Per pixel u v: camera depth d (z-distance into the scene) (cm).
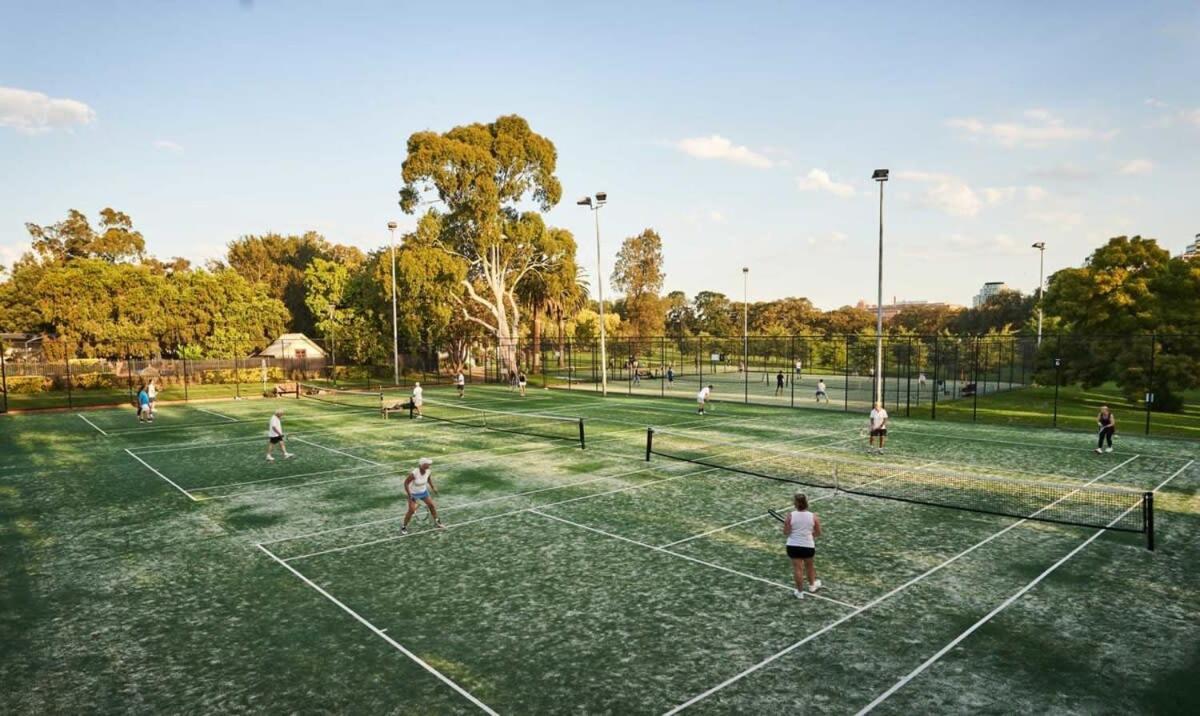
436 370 6594
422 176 5350
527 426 3006
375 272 5459
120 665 827
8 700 744
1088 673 795
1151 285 3534
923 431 2788
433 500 1647
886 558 1208
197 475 1970
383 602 1020
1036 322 6391
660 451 2336
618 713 708
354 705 728
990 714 705
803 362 7950
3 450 2445
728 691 753
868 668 806
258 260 9431
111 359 5628
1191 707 719
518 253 6031
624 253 11350
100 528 1433
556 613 973
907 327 10600
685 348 9219
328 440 2619
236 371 4888
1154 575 1119
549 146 5881
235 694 755
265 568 1178
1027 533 1356
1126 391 3416
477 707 721
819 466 2050
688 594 1043
